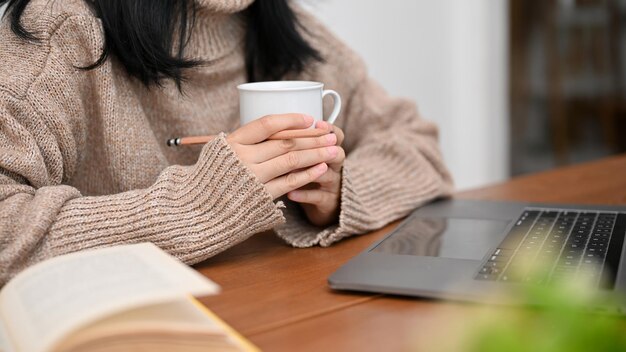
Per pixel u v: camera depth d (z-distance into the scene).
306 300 0.74
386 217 1.08
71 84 0.97
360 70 1.36
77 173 1.08
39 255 0.80
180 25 1.08
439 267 0.79
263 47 1.23
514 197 1.23
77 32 0.98
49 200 0.83
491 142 2.92
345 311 0.71
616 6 2.58
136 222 0.84
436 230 0.98
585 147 2.72
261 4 1.19
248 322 0.68
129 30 1.01
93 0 1.02
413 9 2.59
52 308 0.56
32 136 0.90
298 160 0.88
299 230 1.00
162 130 1.13
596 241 0.88
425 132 1.35
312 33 1.33
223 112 1.19
